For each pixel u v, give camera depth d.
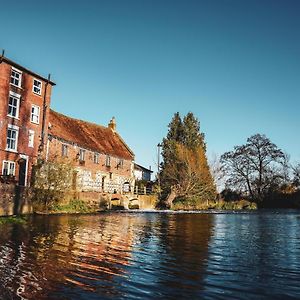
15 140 34.16
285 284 9.59
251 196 72.62
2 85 32.53
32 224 21.42
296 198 70.19
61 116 49.31
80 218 27.70
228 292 8.75
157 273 10.30
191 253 13.72
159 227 23.50
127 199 48.84
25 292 8.11
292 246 16.42
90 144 49.94
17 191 27.34
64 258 11.76
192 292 8.64
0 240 14.71
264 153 72.12
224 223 29.06
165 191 59.94
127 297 8.07
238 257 13.24
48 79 38.19
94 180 49.72
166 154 66.25
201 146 68.81
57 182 33.19
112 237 17.34
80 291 8.35
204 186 61.66
